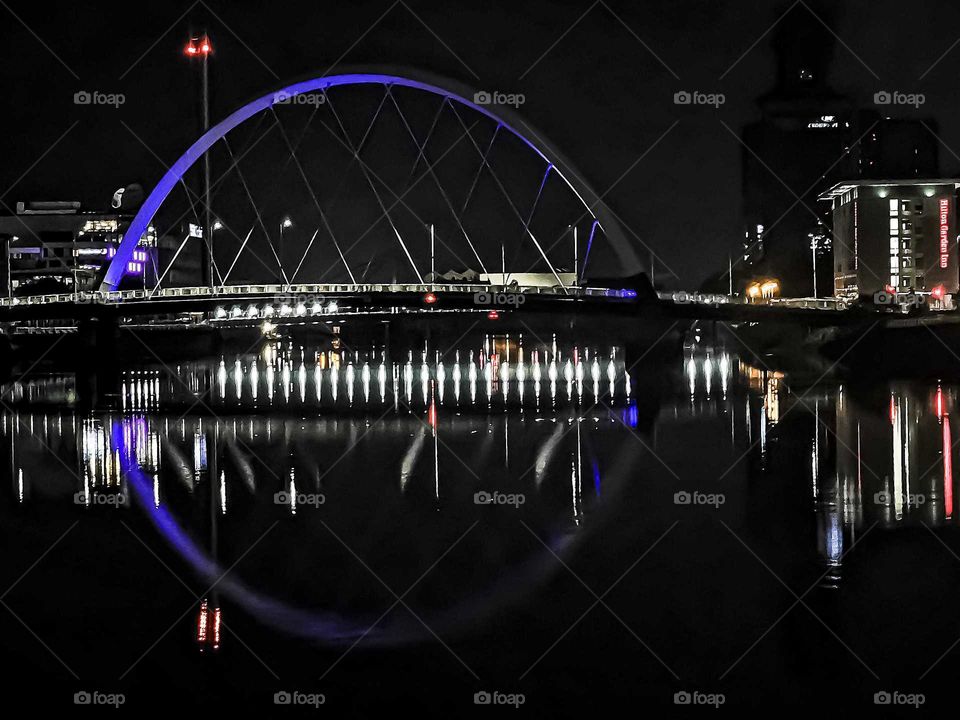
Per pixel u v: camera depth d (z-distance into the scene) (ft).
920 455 135.74
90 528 99.86
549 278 506.48
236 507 109.60
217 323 379.96
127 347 376.48
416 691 57.52
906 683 57.77
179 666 61.26
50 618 70.49
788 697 56.29
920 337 302.45
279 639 65.62
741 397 239.09
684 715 54.49
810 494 109.50
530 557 85.56
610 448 152.66
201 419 208.33
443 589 76.23
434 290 283.79
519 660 61.72
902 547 85.05
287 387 284.20
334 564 84.12
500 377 310.65
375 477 128.47
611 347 423.64
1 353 386.52
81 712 55.26
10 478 133.08
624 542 90.17
